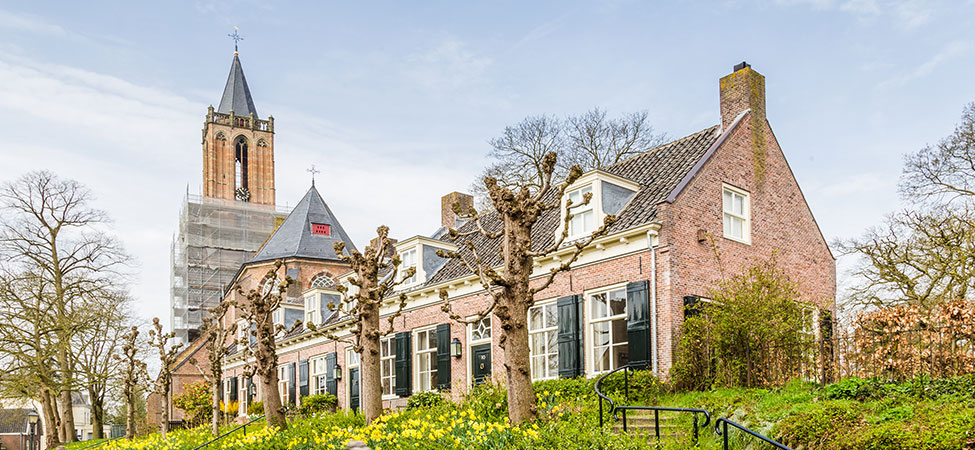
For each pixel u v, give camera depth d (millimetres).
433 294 23609
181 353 46656
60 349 34500
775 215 20281
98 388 39062
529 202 12719
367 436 13102
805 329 16094
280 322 35500
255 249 64438
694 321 16453
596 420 13055
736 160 19391
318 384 30656
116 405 50562
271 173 77062
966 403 10586
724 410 13055
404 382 24375
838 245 25578
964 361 12180
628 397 15859
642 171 20594
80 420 97000
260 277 47094
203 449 18547
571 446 10688
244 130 76375
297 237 47562
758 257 19375
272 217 66688
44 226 35500
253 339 35562
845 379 12828
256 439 16172
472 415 12367
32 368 33406
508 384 12164
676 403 14984
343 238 49344
